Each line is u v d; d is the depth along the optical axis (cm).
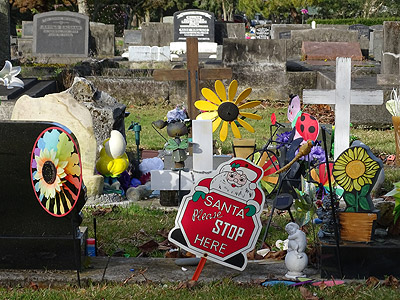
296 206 571
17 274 523
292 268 525
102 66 2075
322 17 6141
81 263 537
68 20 2373
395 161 1070
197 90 991
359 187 532
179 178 788
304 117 764
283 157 802
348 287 502
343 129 829
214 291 498
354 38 2661
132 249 630
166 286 509
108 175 816
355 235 535
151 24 2934
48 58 2330
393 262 525
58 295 490
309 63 2284
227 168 511
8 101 1163
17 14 5875
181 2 6531
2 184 521
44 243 525
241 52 1788
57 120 794
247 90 835
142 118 1567
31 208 523
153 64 2330
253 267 554
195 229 509
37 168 517
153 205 800
